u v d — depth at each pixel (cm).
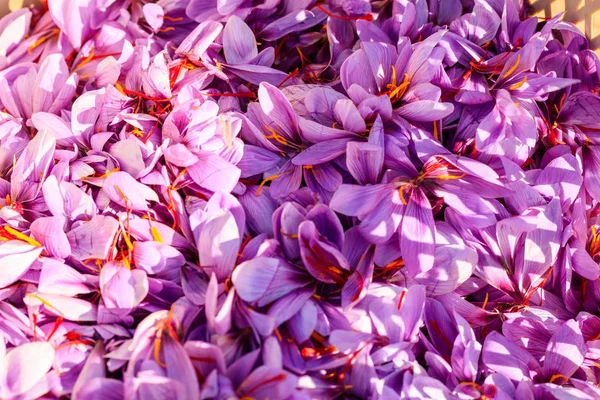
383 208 49
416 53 52
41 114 52
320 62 58
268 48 55
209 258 47
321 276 48
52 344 47
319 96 52
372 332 48
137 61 54
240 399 45
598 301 53
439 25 58
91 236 49
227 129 51
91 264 49
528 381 49
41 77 53
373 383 47
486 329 52
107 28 59
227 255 47
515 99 53
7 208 50
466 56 54
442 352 50
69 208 50
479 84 53
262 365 46
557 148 54
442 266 50
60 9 57
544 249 51
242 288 46
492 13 55
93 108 52
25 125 54
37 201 51
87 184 51
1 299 48
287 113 51
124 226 49
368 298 49
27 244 49
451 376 48
